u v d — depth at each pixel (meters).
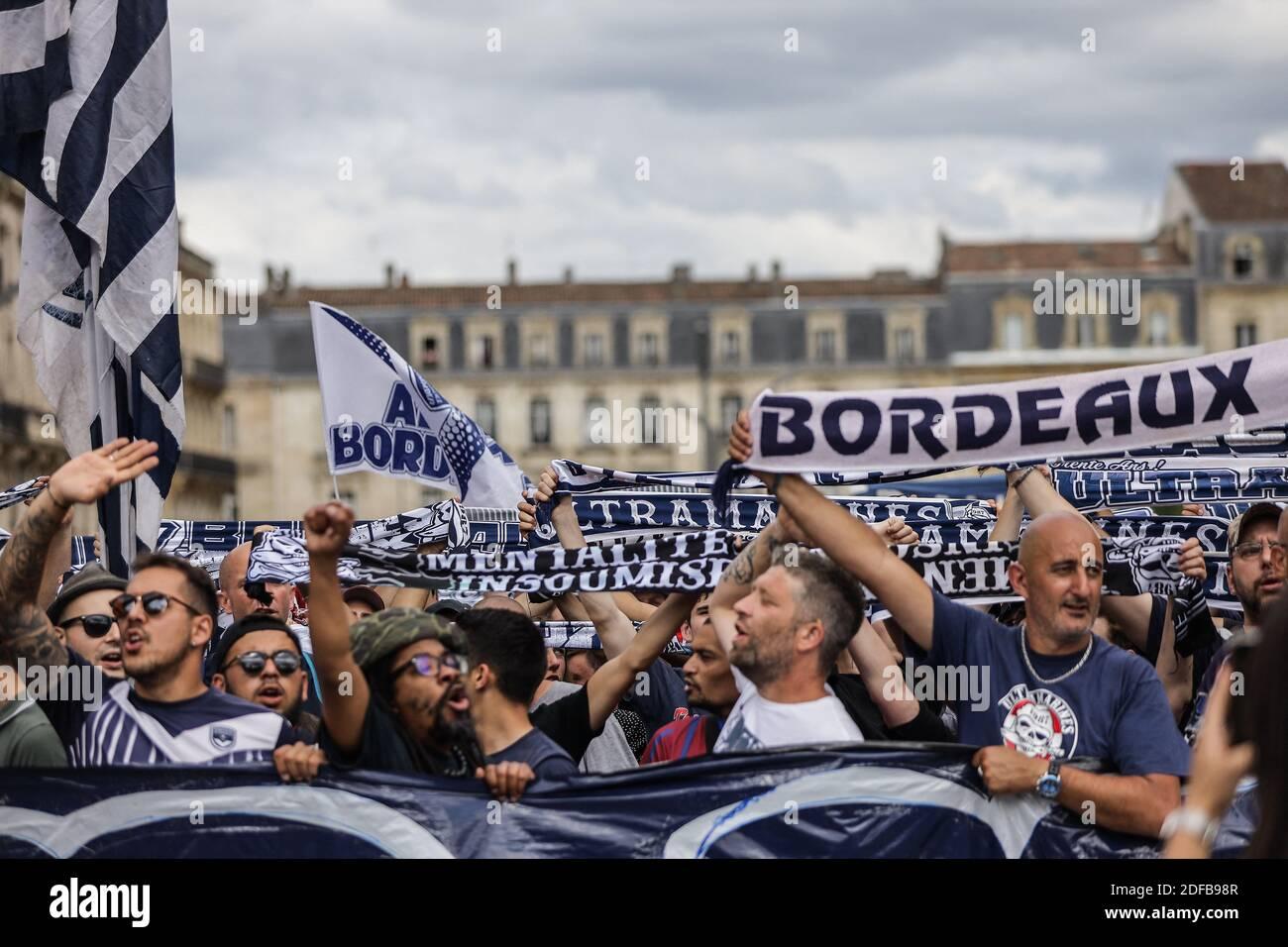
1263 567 5.10
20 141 5.69
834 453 4.27
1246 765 2.68
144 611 4.20
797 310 75.75
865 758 4.07
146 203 5.59
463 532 6.74
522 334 76.81
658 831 4.08
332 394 6.62
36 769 4.07
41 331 5.76
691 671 4.73
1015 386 4.28
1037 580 4.13
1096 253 74.00
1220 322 71.38
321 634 3.92
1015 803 4.04
